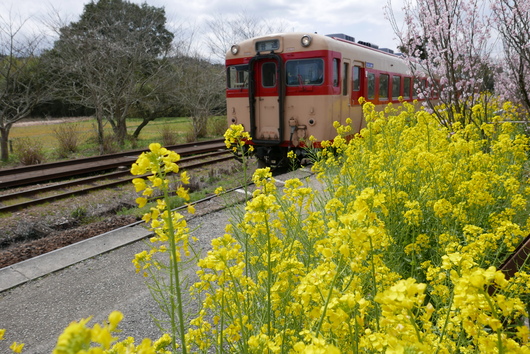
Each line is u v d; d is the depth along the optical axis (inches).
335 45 357.4
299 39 354.6
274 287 75.1
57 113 1291.8
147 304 141.7
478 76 306.2
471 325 53.3
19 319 139.7
